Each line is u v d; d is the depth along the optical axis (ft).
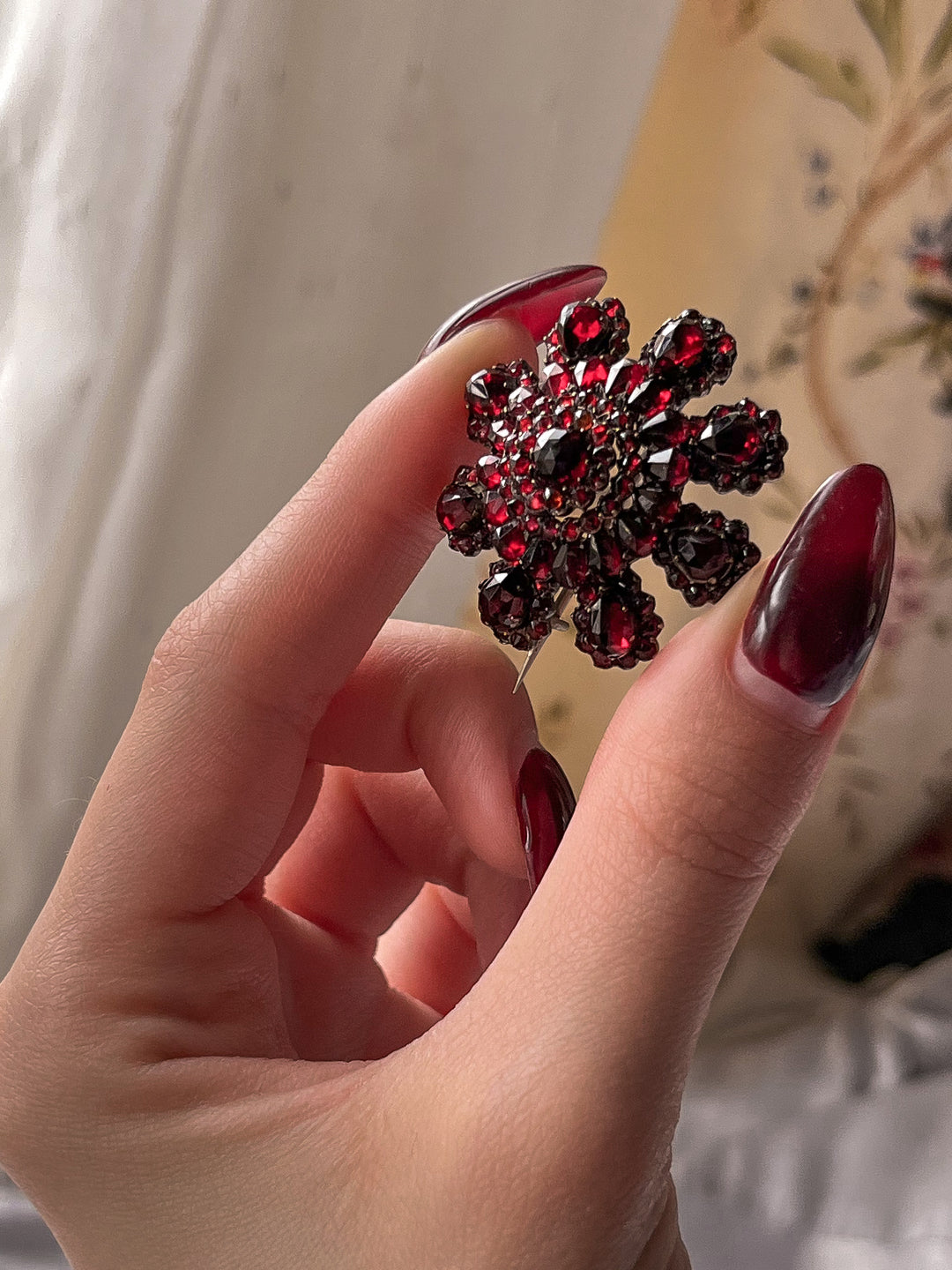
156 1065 0.36
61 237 0.58
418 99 0.60
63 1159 0.36
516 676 0.49
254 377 0.63
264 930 0.43
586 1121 0.28
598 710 0.95
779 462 0.30
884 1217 0.63
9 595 0.63
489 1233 0.29
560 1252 0.28
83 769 0.68
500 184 0.64
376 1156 0.31
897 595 0.94
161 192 0.57
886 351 0.87
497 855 0.47
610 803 0.30
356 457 0.40
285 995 0.50
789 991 0.91
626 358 0.31
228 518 0.66
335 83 0.58
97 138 0.56
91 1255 0.36
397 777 0.55
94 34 0.55
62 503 0.62
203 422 0.62
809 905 1.04
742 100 0.80
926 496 0.91
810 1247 0.62
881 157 0.82
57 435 0.60
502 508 0.31
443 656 0.48
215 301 0.59
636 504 0.29
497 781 0.46
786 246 0.84
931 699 0.97
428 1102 0.30
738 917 0.29
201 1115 0.35
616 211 0.82
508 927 0.53
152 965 0.38
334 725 0.49
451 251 0.64
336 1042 0.52
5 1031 0.38
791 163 0.82
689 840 0.28
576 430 0.29
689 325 0.30
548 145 0.63
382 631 0.50
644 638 0.31
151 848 0.39
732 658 0.28
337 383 0.65
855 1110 0.72
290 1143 0.33
